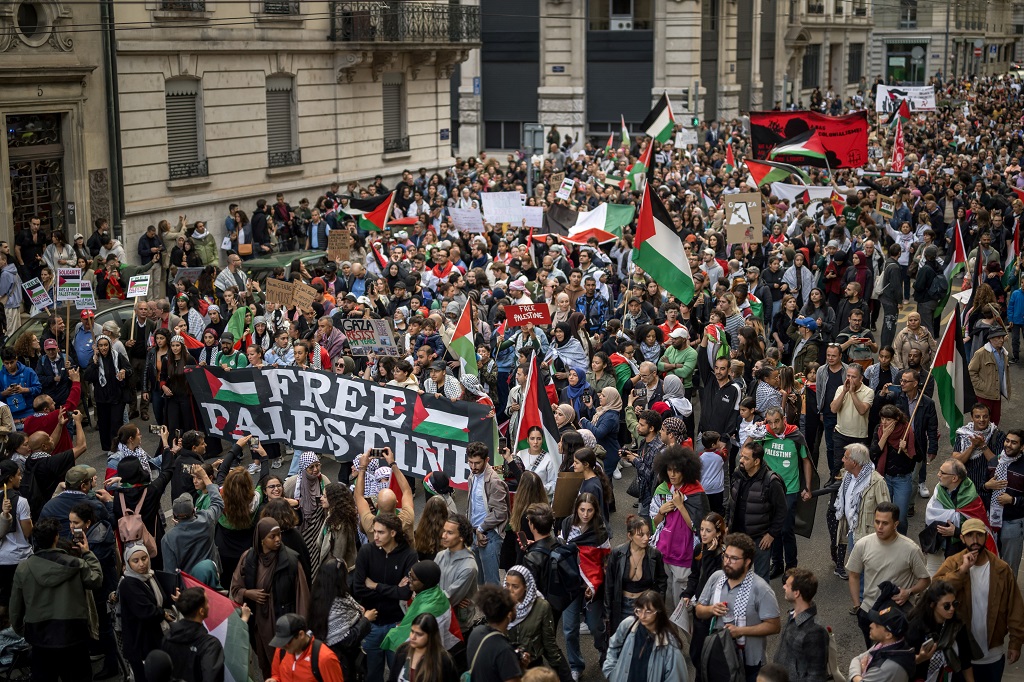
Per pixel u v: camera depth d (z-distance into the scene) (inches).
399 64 1435.8
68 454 422.6
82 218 989.8
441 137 1571.1
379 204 986.7
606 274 746.8
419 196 1171.9
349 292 778.8
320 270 816.9
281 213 1141.1
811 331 588.1
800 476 435.5
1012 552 403.5
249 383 505.4
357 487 396.2
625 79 2111.2
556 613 343.0
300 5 1243.2
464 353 536.4
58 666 346.3
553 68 2123.5
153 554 375.6
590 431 466.6
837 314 711.7
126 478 383.9
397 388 476.4
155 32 1046.4
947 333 468.4
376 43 1327.5
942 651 315.3
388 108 1453.0
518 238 948.6
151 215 1070.4
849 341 552.4
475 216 940.0
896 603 316.5
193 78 1111.0
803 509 434.0
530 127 1075.9
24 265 870.4
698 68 2081.7
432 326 588.4
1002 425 631.8
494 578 390.0
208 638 306.7
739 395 490.0
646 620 299.3
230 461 419.2
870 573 354.9
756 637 318.7
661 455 383.9
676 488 381.4
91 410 671.1
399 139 1478.8
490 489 390.0
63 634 340.8
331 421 491.8
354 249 976.9
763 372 493.4
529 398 424.2
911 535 486.0
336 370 542.0
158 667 277.4
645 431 440.8
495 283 762.8
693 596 350.0
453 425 466.9
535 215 929.5
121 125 1025.5
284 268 838.5
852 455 406.6
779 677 265.6
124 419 633.6
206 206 1141.7
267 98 1224.8
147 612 330.0
